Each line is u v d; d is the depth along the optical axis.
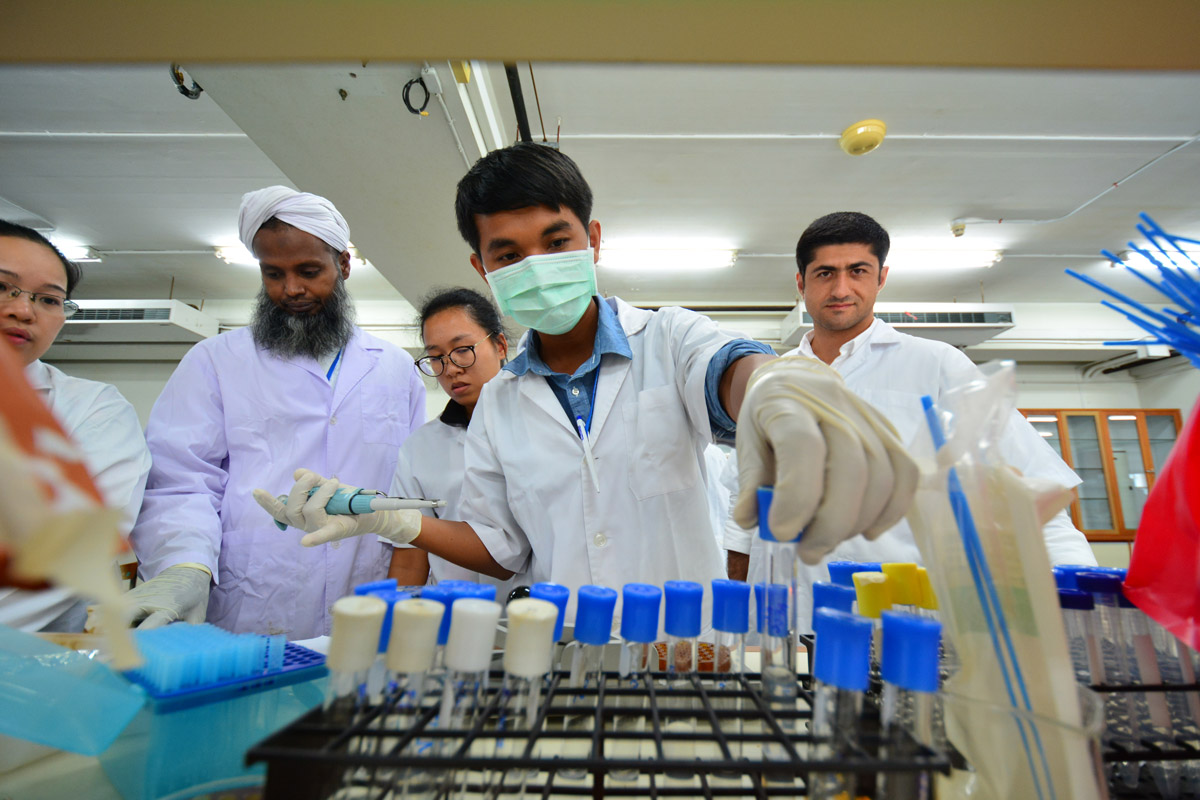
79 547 0.22
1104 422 6.58
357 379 1.79
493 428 1.32
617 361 1.24
